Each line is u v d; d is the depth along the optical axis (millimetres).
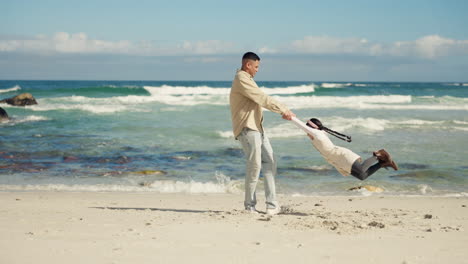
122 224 4410
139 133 15430
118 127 16781
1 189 7977
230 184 8695
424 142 13828
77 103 27344
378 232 4125
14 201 6480
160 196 7453
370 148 12695
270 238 3783
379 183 8859
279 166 10375
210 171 9961
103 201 6742
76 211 5438
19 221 4535
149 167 10297
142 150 12359
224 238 3760
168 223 4477
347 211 5848
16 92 34188
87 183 8672
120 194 7613
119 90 35812
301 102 29922
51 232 3957
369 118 19453
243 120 5027
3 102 24984
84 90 35250
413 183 8914
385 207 6453
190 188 8344
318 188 8477
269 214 5188
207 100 29547
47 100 28625
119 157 11352
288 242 3631
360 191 8164
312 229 4227
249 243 3582
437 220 5012
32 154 11594
